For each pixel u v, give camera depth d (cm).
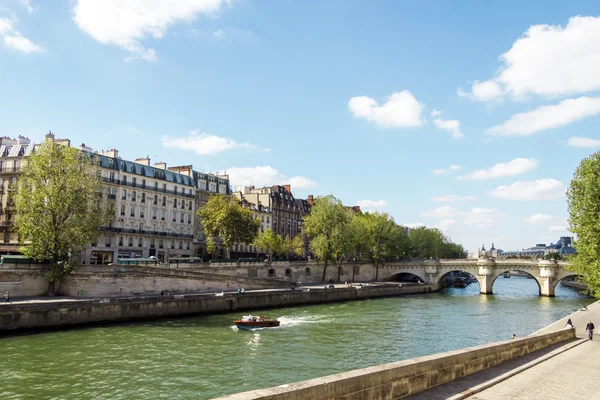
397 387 1255
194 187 9850
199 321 4981
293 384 991
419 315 6172
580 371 1966
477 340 4338
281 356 3391
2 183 7050
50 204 5156
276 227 12925
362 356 3484
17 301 4412
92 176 5578
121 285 5556
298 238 11700
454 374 1555
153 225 8744
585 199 3734
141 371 2819
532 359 2144
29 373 2697
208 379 2700
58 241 5138
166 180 9119
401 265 11475
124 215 8150
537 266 9888
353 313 6234
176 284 6162
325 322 5281
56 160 5338
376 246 11400
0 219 6906
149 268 5866
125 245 8081
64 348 3366
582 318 4672
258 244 10288
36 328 3959
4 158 7206
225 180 11081
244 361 3181
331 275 10306
